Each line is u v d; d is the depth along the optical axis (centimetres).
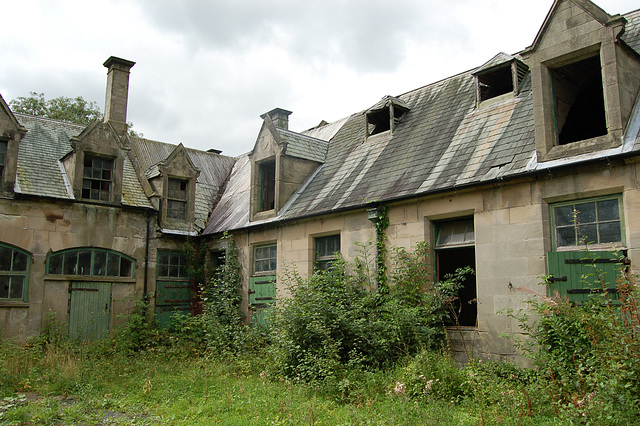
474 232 1065
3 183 1397
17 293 1391
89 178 1560
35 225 1438
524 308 932
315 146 1652
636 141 852
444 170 1145
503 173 988
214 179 2098
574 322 768
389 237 1194
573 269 873
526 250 948
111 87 1883
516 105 1178
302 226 1414
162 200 1691
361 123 1689
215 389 959
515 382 839
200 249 1744
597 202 889
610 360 647
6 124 1412
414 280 1096
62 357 1176
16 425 729
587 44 939
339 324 1017
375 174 1339
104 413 816
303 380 926
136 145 2034
